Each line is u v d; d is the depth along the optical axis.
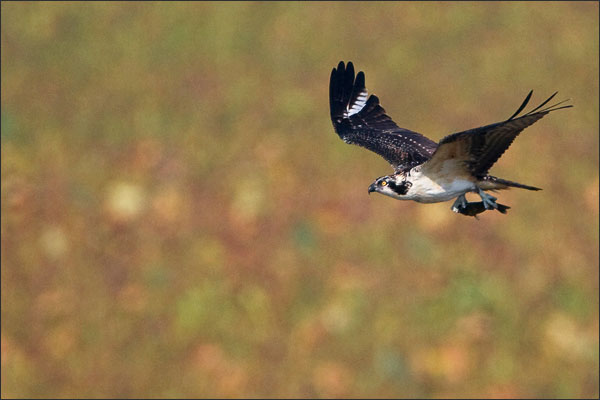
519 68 20.53
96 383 15.30
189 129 19.00
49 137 18.73
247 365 15.47
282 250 16.88
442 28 21.34
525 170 18.44
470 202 10.13
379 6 21.81
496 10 21.84
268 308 16.03
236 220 17.38
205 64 20.41
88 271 16.59
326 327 15.87
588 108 19.94
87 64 20.31
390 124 11.73
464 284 16.44
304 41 20.91
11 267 16.53
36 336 15.73
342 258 16.80
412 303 16.23
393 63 20.42
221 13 21.42
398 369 15.48
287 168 18.22
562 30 21.47
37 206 17.44
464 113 19.48
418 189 10.03
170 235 17.19
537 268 16.94
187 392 15.23
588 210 18.06
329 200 17.66
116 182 18.02
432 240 17.02
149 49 20.69
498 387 15.51
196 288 16.27
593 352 16.08
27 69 20.16
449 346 15.83
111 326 15.88
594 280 17.06
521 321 16.25
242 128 19.02
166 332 15.83
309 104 19.42
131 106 19.45
